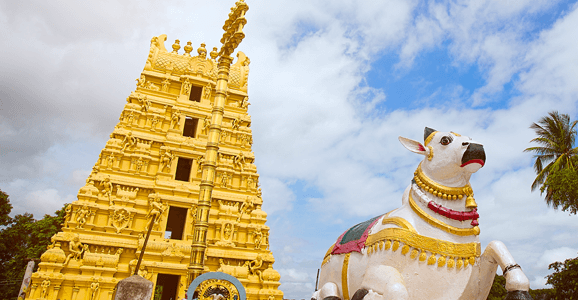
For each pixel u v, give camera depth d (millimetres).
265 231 34594
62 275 27625
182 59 38844
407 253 6973
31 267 30562
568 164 37938
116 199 31328
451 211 7164
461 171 7371
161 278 34625
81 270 28484
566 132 39969
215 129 16953
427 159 7695
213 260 32312
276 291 32031
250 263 33000
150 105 35875
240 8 17266
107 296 28500
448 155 7367
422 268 6902
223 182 35500
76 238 29047
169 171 33938
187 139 35562
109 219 30562
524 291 6215
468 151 7160
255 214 35062
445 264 6922
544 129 41531
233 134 38062
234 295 11875
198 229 15836
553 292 36750
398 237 7055
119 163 32969
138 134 34469
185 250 31125
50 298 27062
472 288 6984
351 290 7781
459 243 7059
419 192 7449
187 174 38031
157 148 34875
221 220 33562
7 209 48125
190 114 36750
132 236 30781
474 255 7039
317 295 8742
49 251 28016
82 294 28016
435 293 6883
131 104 35406
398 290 6551
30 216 50438
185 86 37562
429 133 8000
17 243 48438
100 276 28703
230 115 38594
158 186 32844
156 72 37688
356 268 7707
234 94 39875
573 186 32062
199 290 11672
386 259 7062
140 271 29344
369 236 7684
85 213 29953
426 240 7004
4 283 45500
